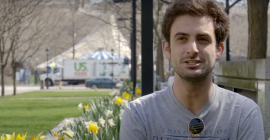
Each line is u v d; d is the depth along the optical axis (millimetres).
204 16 1689
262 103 3359
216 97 1735
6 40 18766
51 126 7672
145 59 5391
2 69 19484
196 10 1667
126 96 5195
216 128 1688
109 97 6746
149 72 5391
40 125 7883
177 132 1712
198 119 1680
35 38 19156
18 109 11844
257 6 5719
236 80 4254
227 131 1684
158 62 19359
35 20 17281
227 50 8844
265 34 5773
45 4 15305
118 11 16719
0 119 9047
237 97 1747
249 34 5902
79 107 4922
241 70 3982
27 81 42156
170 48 1772
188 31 1666
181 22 1693
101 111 4637
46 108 12156
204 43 1684
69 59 34656
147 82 5395
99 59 33781
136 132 1762
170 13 1742
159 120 1749
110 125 3354
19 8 13242
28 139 6039
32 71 50219
